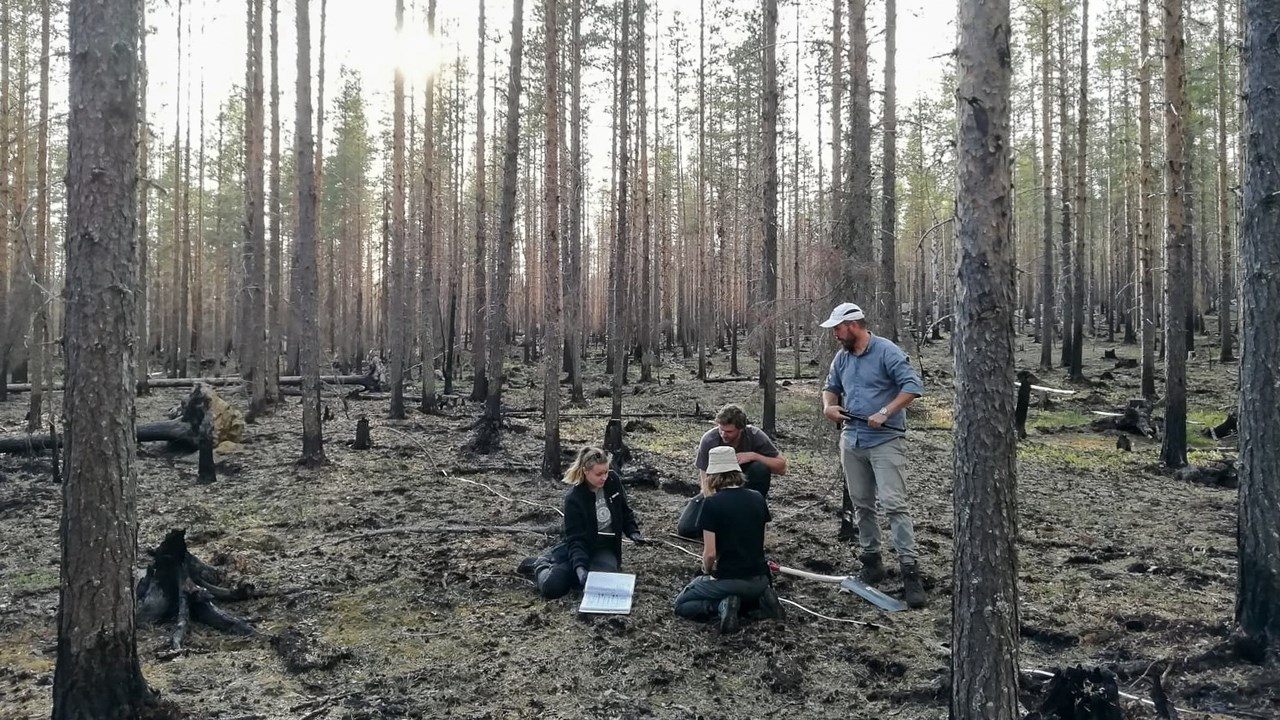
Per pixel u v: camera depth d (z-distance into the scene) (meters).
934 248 32.91
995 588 3.13
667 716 4.05
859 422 5.81
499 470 10.62
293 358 23.80
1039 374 22.81
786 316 11.75
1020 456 12.21
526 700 4.21
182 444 11.81
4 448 10.85
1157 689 3.84
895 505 5.60
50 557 6.76
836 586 5.98
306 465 10.84
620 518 6.16
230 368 32.84
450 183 30.02
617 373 15.35
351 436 13.78
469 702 4.20
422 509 8.49
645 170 23.97
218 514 8.28
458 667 4.61
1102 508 8.73
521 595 5.81
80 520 3.64
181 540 5.46
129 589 3.78
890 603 5.50
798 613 5.42
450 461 11.47
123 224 3.69
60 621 3.69
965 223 3.19
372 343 43.28
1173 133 11.20
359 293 32.59
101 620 3.68
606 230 53.38
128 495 3.76
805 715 4.07
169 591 5.37
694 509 7.00
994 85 3.12
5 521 7.99
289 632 5.09
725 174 33.88
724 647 4.86
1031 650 4.86
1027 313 43.84
